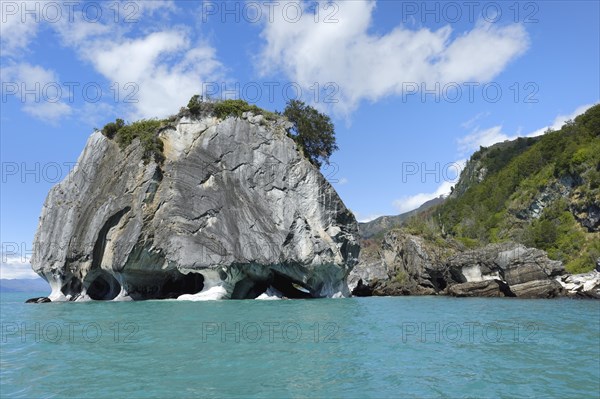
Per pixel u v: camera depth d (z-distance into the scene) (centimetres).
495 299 4259
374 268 7988
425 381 961
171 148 4328
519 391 898
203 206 4038
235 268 3925
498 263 4816
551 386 935
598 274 4634
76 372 1000
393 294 5984
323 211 4316
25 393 849
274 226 4109
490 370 1068
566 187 8012
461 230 10212
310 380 948
